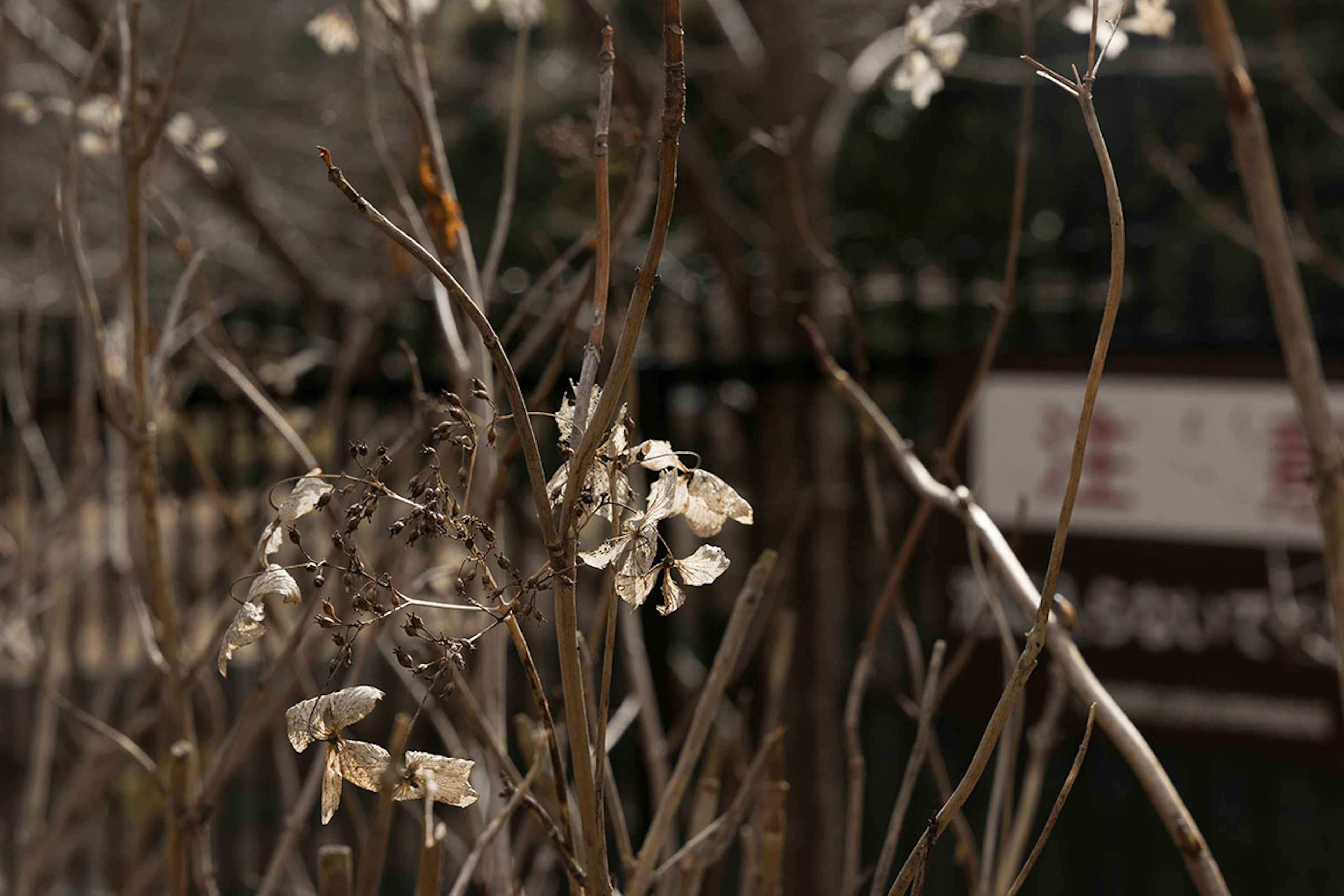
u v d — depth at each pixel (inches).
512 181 53.9
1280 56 139.7
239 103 244.1
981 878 50.6
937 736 176.9
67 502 74.9
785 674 53.1
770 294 164.6
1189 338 140.3
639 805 140.6
